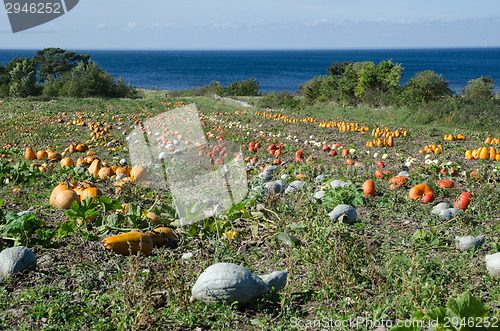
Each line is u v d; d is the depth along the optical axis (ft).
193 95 181.88
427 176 30.53
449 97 90.79
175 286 13.39
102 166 33.19
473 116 76.33
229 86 182.80
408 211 22.22
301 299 13.58
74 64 282.56
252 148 43.98
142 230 17.76
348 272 14.14
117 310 12.38
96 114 85.66
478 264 15.71
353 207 22.13
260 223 19.57
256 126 69.72
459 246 16.99
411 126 75.05
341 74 127.75
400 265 15.01
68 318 12.14
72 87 158.51
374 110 97.50
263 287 13.20
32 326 11.64
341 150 45.14
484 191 25.36
